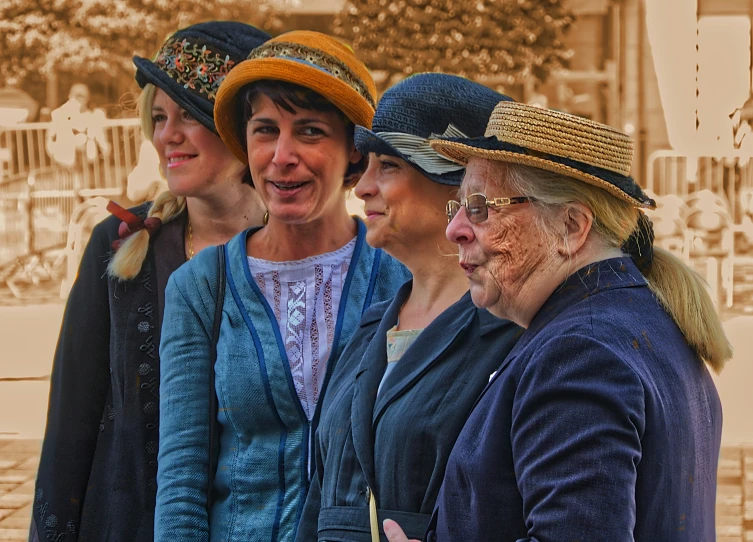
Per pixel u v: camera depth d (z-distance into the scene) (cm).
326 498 707
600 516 491
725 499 1786
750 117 4012
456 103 713
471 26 4631
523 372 549
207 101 940
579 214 573
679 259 604
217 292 863
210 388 844
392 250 739
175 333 855
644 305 567
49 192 3869
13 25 5062
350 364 765
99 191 3784
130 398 944
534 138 566
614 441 504
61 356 980
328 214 882
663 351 549
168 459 828
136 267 954
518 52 4681
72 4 5062
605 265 576
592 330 538
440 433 633
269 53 842
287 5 4922
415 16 4641
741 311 2853
